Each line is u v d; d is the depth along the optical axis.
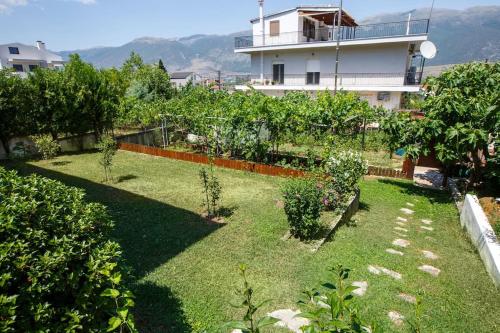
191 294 4.02
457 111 7.39
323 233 5.79
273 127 10.79
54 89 13.05
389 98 21.98
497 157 7.00
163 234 5.80
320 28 26.28
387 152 12.62
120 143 13.59
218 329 1.71
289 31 25.59
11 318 2.02
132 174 10.05
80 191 3.44
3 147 12.62
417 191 8.90
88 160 12.16
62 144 13.84
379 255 5.15
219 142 11.87
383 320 3.50
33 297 2.29
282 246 5.34
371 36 21.72
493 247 4.81
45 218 2.72
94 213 3.12
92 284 2.57
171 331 3.38
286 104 11.09
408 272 4.67
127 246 5.33
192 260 4.88
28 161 12.09
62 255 2.46
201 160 11.36
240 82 28.20
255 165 10.11
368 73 22.38
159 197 7.90
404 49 21.14
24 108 12.55
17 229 2.48
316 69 24.62
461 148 7.46
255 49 25.42
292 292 4.04
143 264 4.75
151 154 12.68
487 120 7.09
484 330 3.48
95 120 14.57
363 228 6.35
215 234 5.80
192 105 13.60
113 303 2.67
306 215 5.35
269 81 26.03
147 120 14.19
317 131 11.38
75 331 2.45
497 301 4.03
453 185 8.82
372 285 4.21
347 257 5.01
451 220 7.01
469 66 8.49
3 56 58.62
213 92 18.20
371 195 8.52
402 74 21.39
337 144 10.34
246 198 7.80
